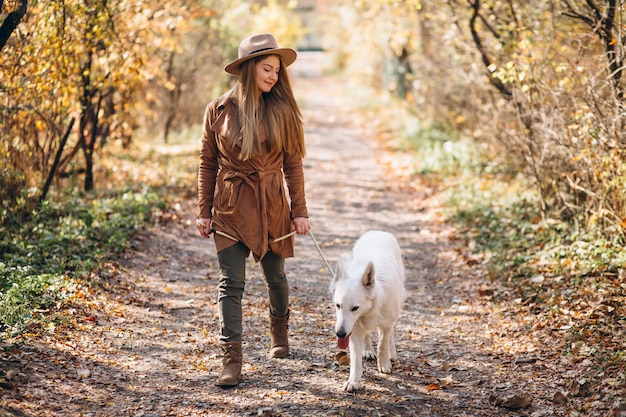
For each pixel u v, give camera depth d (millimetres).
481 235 9062
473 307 6699
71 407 4160
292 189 4992
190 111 18844
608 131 7207
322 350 5453
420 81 18734
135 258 7820
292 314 6371
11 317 5133
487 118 12352
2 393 4094
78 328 5395
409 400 4555
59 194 9547
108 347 5184
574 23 8320
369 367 5125
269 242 4844
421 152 15102
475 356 5434
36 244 7324
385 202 11859
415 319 6410
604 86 7328
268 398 4504
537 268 7215
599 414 4160
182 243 8891
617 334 5242
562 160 8312
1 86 7645
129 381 4672
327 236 9695
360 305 4449
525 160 9562
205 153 4895
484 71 11602
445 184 12375
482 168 12648
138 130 16875
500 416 4348
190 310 6359
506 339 5738
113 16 9008
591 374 4699
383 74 27922
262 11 29625
